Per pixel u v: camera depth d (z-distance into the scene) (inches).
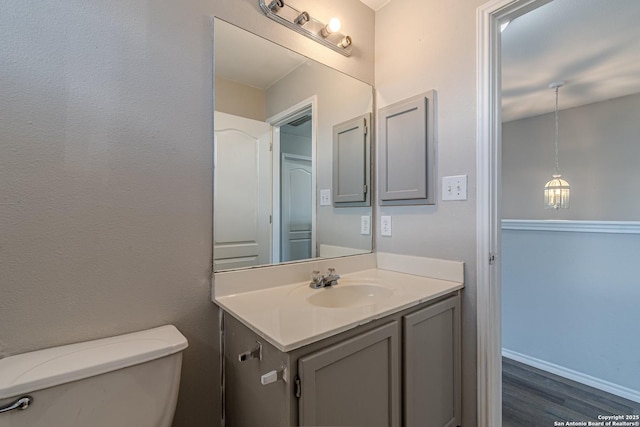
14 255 31.8
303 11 55.9
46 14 33.3
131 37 38.4
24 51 32.1
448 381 49.6
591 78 96.7
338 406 33.5
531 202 137.0
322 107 59.7
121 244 37.8
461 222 52.7
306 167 57.9
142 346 34.6
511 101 116.6
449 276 54.1
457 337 51.5
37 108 32.7
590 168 120.0
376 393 37.7
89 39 35.7
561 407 69.6
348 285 53.2
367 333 36.6
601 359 79.2
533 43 76.6
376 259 67.2
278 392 31.1
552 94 109.6
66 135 34.3
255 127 50.5
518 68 89.9
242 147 48.9
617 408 69.4
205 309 44.4
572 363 83.7
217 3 46.1
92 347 34.1
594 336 80.4
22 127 32.0
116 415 31.7
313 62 58.3
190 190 43.2
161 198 40.7
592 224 81.0
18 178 31.9
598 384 78.9
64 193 34.3
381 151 66.1
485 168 49.6
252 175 50.2
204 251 44.4
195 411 43.6
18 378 27.8
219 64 46.3
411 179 59.6
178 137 42.1
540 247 90.1
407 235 61.5
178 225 42.1
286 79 54.4
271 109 52.6
